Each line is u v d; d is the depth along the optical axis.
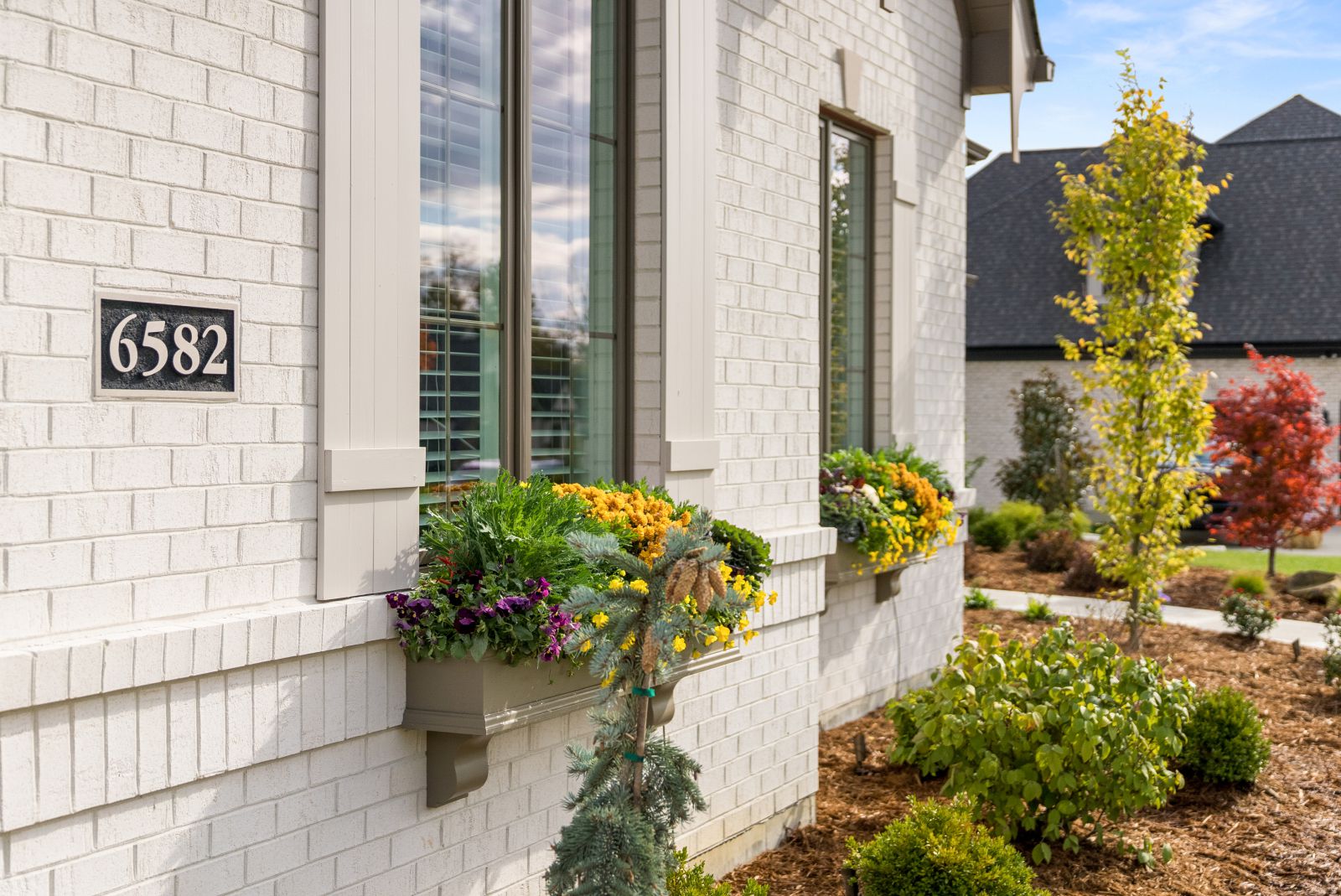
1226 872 5.58
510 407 4.44
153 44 2.92
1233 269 24.89
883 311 8.51
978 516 17.91
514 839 4.16
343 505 3.45
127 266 2.88
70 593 2.78
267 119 3.21
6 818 2.61
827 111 7.72
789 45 5.94
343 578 3.45
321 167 3.36
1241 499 15.68
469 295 4.26
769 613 5.68
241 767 3.16
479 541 3.77
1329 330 23.25
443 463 4.17
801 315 6.11
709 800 5.30
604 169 4.96
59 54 2.71
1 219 2.61
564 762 4.39
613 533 4.20
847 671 8.00
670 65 4.96
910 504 7.76
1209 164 26.84
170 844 3.02
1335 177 25.64
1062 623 6.32
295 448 3.33
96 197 2.80
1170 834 6.10
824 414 7.89
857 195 8.34
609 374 5.00
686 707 5.11
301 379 3.34
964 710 5.98
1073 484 20.20
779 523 5.89
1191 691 6.50
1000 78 9.55
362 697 3.53
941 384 9.43
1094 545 13.87
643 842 3.08
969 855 4.55
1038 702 5.82
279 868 3.32
